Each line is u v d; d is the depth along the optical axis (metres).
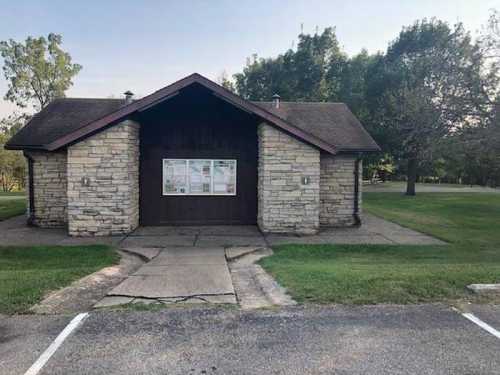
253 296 4.73
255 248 8.06
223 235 9.53
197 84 9.06
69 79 32.22
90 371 2.90
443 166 22.66
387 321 3.87
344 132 11.81
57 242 8.61
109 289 4.99
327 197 11.26
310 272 5.62
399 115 19.22
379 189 31.20
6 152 35.06
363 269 5.82
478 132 11.75
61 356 3.13
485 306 4.27
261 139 10.08
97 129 9.11
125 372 2.88
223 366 2.98
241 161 11.01
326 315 4.02
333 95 30.03
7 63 30.02
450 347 3.32
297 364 3.02
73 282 5.16
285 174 9.76
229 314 4.06
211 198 10.98
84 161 9.30
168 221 10.86
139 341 3.41
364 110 25.88
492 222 12.59
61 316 3.97
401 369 2.95
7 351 3.21
